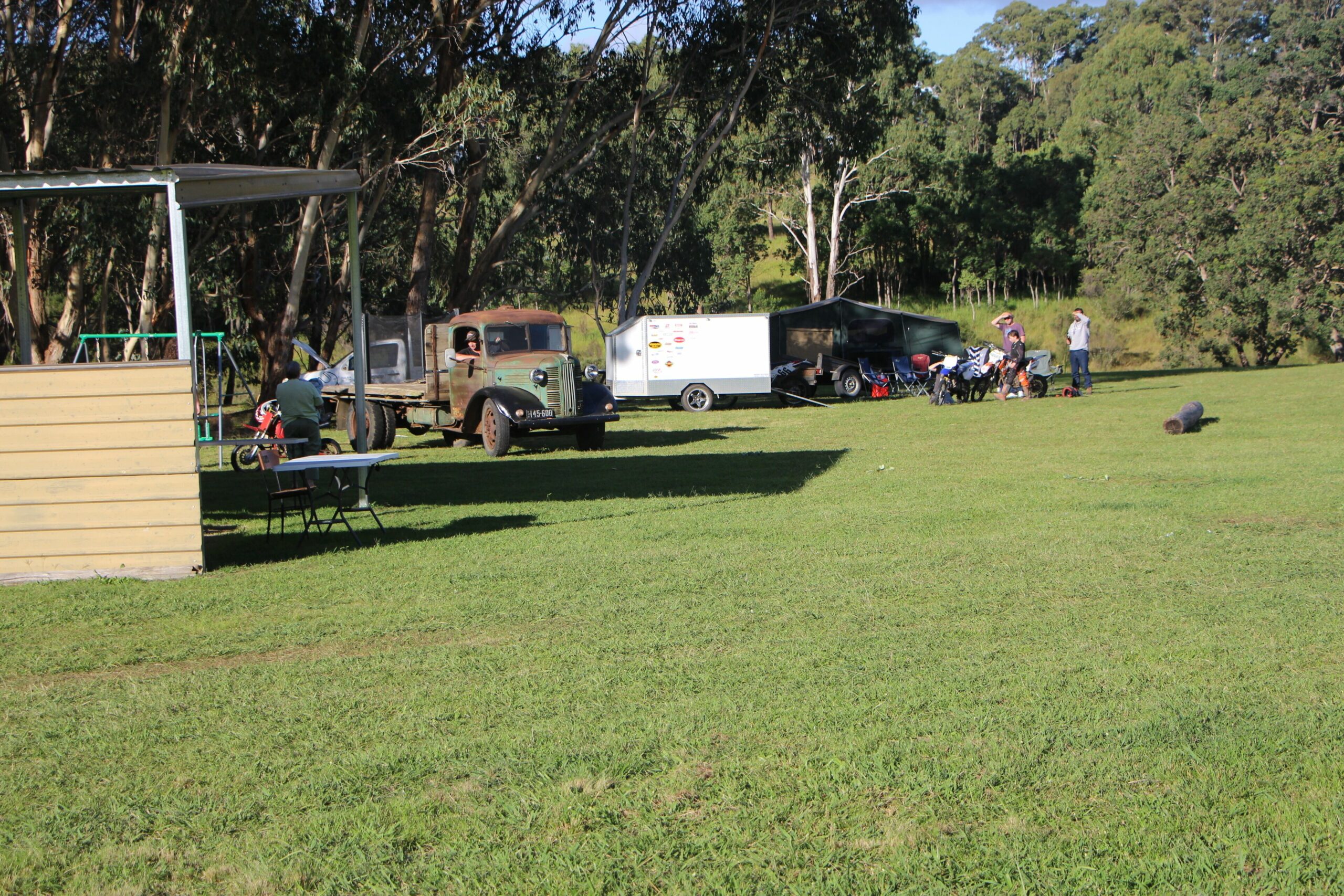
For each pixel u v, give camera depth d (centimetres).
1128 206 5747
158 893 320
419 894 315
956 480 1192
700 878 319
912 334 3105
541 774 395
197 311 3159
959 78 9569
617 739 427
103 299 2445
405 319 2311
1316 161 4662
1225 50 10644
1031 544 812
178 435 781
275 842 348
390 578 752
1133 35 9325
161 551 784
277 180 970
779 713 452
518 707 471
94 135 2241
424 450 1834
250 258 2767
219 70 2108
